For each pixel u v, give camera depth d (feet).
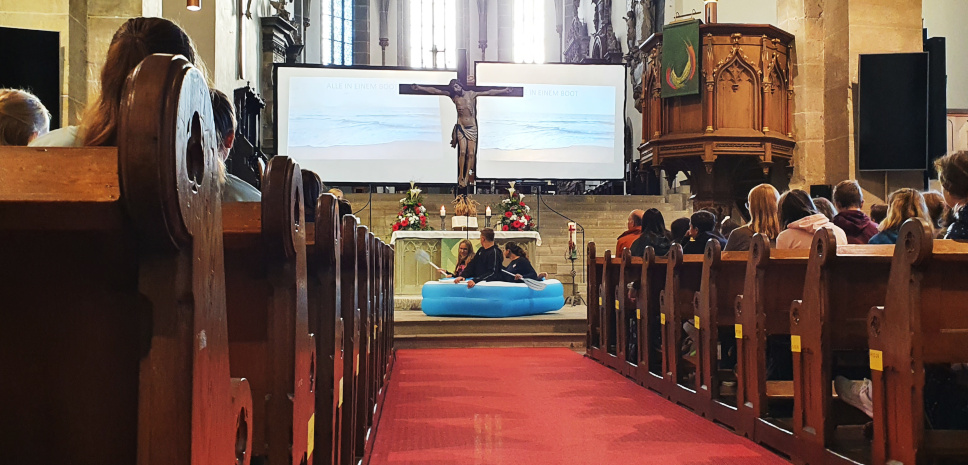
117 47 6.18
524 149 57.47
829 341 11.88
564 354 28.45
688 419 16.53
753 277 14.38
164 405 3.69
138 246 3.63
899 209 15.96
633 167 67.56
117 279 3.89
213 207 4.01
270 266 6.38
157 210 3.35
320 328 8.39
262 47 61.67
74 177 3.45
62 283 3.89
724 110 33.09
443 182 56.95
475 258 33.91
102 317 3.97
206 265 3.90
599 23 82.53
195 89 3.54
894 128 32.27
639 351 21.53
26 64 24.93
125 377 4.03
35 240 3.74
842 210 18.81
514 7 109.40
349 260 10.36
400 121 56.70
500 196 56.54
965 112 34.55
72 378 4.02
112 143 4.91
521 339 30.81
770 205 18.71
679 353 18.61
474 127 53.01
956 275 10.16
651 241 25.68
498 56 108.99
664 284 20.97
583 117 57.88
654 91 34.76
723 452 13.60
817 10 35.12
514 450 13.88
